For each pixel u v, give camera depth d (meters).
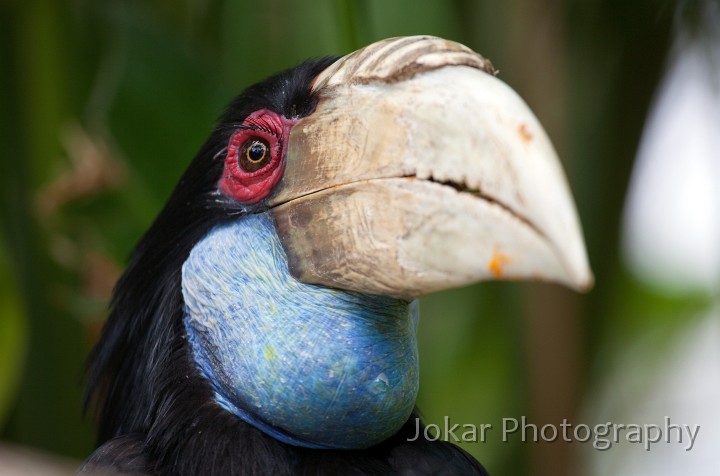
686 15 8.34
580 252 4.27
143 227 7.93
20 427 8.68
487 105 4.73
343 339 5.30
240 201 5.59
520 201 4.51
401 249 4.91
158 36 7.83
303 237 5.32
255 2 8.53
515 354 8.41
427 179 4.86
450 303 8.83
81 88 8.50
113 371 6.21
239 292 5.48
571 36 8.66
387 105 5.04
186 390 5.62
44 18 8.41
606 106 8.66
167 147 7.87
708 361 10.87
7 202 8.48
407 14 8.37
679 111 9.23
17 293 7.75
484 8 8.38
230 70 8.54
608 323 8.94
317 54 8.48
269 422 5.49
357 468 5.55
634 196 9.09
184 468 5.46
